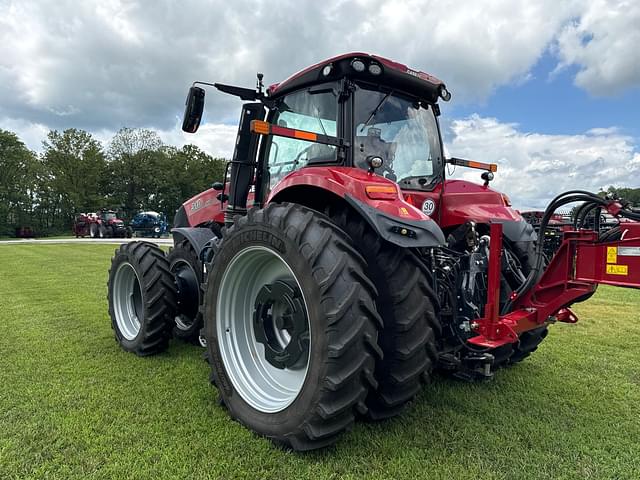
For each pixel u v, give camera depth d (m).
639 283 2.17
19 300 6.43
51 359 3.70
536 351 4.17
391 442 2.39
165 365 3.59
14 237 43.81
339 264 2.17
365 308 2.13
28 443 2.32
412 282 2.32
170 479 2.03
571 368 3.69
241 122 3.67
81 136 52.66
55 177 49.81
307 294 2.22
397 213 2.31
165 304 3.76
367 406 2.47
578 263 2.45
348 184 2.41
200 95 3.53
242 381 2.68
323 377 2.12
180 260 4.28
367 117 2.98
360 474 2.10
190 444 2.34
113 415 2.66
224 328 2.80
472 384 3.29
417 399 3.00
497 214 3.19
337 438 2.28
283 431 2.29
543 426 2.62
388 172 3.07
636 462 2.26
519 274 3.07
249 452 2.27
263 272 2.84
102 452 2.25
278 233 2.40
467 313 2.70
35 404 2.79
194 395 2.98
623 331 4.96
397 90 3.13
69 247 18.97
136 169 52.56
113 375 3.34
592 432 2.57
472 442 2.42
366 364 2.13
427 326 2.33
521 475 2.12
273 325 2.69
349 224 2.50
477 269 2.76
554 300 2.57
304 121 3.24
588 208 2.48
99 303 6.19
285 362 2.51
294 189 2.77
